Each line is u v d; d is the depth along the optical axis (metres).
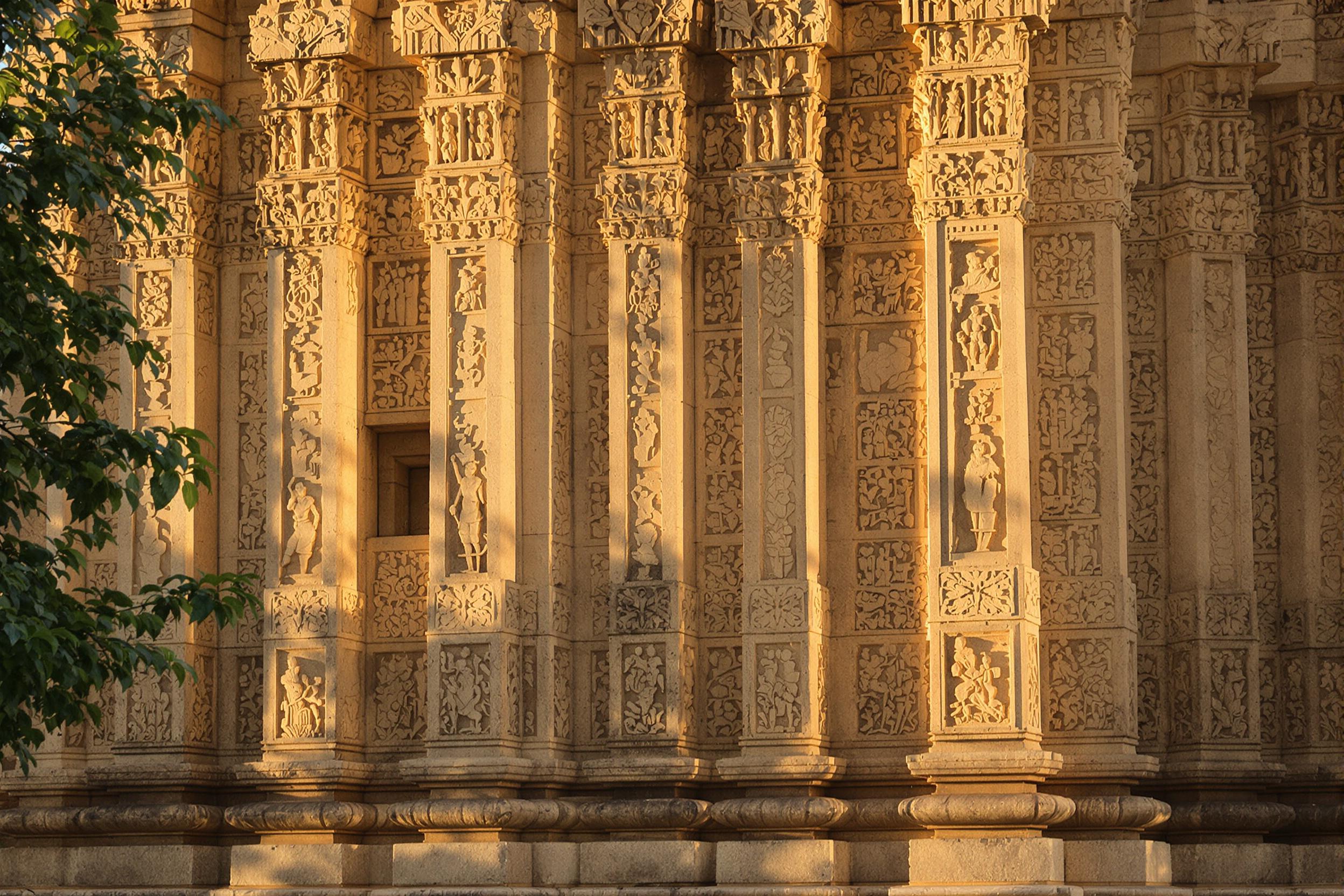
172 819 29.02
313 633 28.94
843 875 27.25
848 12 29.20
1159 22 29.48
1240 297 29.19
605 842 27.69
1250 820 27.83
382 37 30.42
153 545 30.19
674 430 28.31
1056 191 28.23
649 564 28.19
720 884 27.17
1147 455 29.19
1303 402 29.41
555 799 27.86
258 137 31.05
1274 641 29.27
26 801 30.33
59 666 20.39
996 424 27.14
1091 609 27.58
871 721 28.11
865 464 28.55
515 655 28.30
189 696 29.70
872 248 28.86
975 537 27.03
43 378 21.75
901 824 27.25
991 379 27.20
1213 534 28.84
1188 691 28.45
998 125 27.42
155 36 30.66
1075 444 27.92
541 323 28.95
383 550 29.91
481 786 27.62
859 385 28.72
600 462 29.28
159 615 22.05
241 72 31.17
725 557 28.67
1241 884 27.86
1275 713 29.08
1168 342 29.23
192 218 30.42
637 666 28.00
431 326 28.86
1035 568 27.83
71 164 21.47
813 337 28.19
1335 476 29.33
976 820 26.00
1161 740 28.59
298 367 29.62
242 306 30.97
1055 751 27.42
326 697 28.88
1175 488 28.95
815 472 27.98
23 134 23.81
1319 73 29.62
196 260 30.58
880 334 28.73
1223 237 29.22
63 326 22.28
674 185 28.58
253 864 28.38
